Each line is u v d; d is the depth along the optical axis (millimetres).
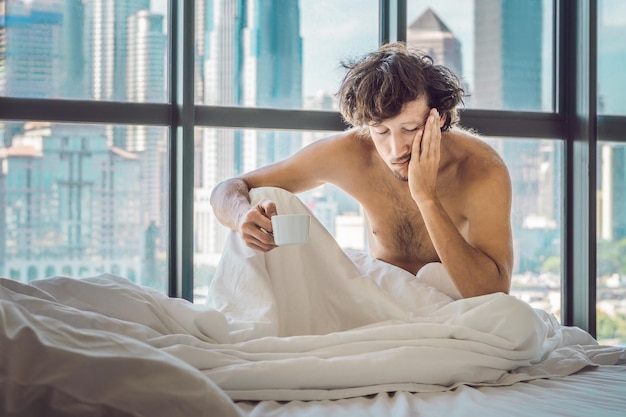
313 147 2520
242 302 1881
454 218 2363
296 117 3445
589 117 3652
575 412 1317
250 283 1902
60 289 1491
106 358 1046
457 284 2125
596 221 3678
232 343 1642
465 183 2312
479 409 1326
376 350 1557
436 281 2166
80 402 1019
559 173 3795
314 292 1998
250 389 1405
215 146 3402
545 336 1761
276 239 1733
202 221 3396
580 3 3693
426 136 2164
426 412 1306
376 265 2109
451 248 2135
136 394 1031
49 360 1028
